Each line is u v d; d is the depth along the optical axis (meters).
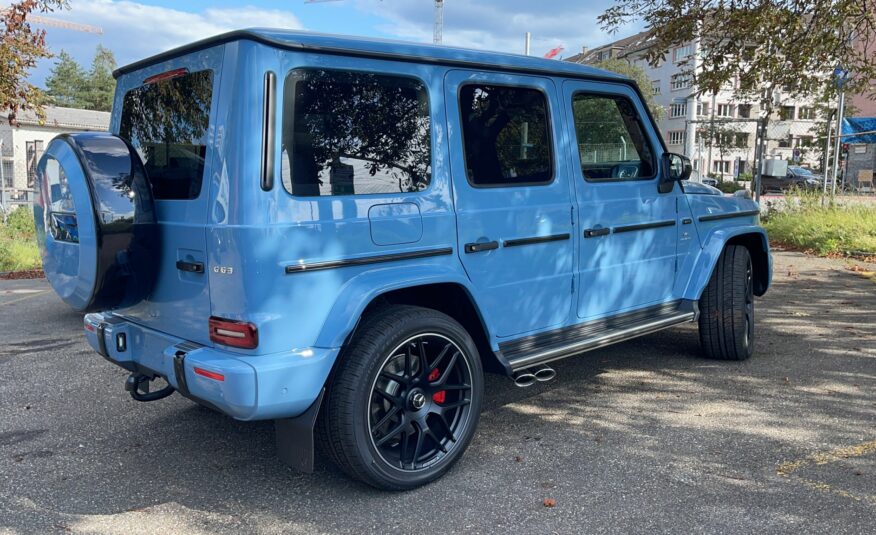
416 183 3.46
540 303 4.05
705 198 5.29
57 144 3.40
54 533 3.02
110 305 3.31
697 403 4.58
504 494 3.33
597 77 4.39
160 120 3.44
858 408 4.43
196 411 4.61
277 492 3.41
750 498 3.23
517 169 3.93
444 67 3.61
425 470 3.40
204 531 3.04
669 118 57.12
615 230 4.46
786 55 8.83
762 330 6.61
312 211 3.04
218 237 2.96
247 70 2.92
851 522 2.99
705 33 9.12
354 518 3.13
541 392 4.88
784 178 35.06
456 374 3.60
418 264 3.43
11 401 4.84
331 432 3.16
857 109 35.47
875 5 8.43
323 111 3.12
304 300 3.03
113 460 3.82
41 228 3.65
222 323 2.98
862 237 12.78
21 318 7.82
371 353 3.15
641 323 4.66
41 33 12.77
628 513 3.11
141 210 3.25
